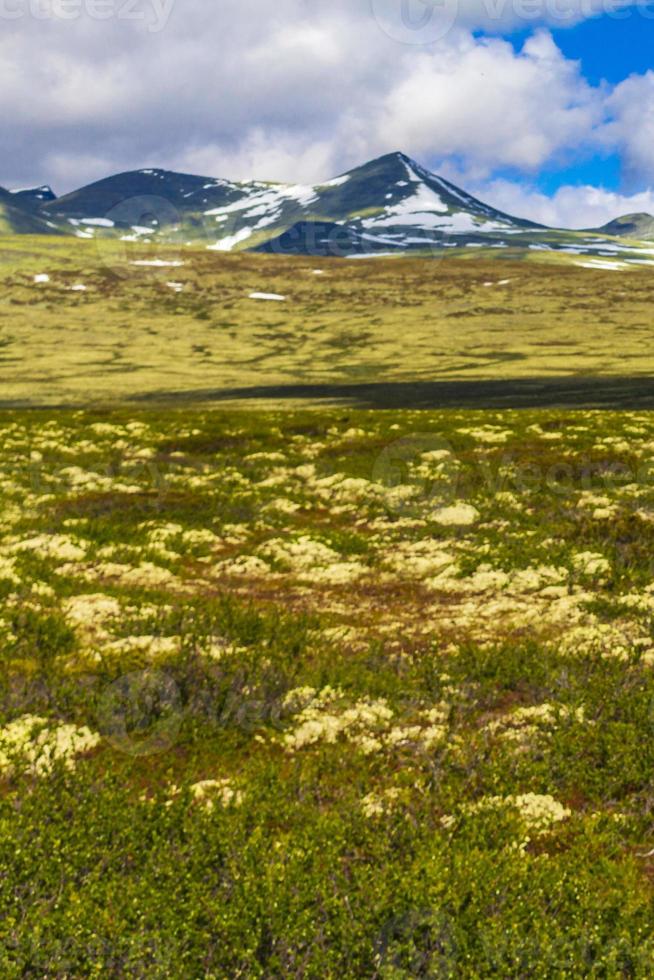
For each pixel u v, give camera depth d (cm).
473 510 2589
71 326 18950
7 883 630
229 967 580
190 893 627
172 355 15775
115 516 2583
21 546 2142
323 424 4434
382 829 762
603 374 11531
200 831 727
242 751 1044
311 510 2789
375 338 17525
